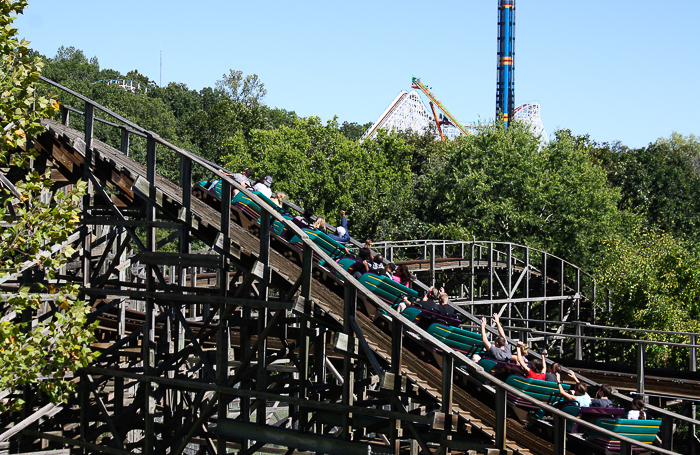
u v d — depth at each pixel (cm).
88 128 1334
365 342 1069
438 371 1077
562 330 3156
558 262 3978
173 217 1297
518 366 1068
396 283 1180
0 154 1030
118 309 1459
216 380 1202
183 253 1230
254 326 1336
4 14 1049
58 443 1405
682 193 5553
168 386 1362
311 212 1531
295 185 4688
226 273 1208
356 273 1253
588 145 6138
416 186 5488
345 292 1090
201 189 1449
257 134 5306
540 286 3678
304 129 5181
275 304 1135
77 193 1033
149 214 1276
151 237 1273
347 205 4744
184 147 6378
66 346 1016
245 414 1290
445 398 988
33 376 990
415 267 2714
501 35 7656
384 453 1060
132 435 1745
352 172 4819
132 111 6825
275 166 4756
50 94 1085
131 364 1481
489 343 1089
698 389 1574
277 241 1279
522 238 4031
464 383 1060
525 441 991
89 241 1364
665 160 6194
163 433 1388
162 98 10538
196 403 1338
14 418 1432
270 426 1155
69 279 1454
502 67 7625
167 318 1431
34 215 1020
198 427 1230
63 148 1389
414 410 1256
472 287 2788
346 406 1080
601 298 3030
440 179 4634
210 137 7462
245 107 7844
